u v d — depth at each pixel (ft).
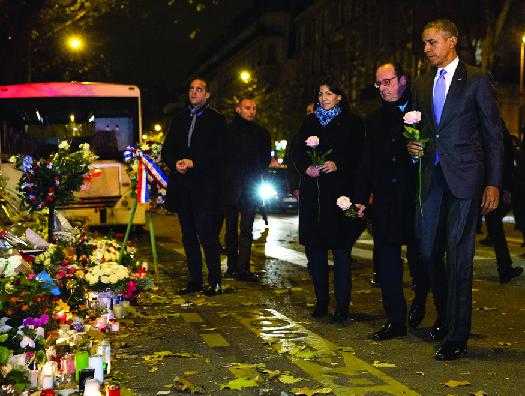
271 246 51.24
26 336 16.53
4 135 57.93
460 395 16.14
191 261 30.19
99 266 24.80
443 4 118.83
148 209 31.27
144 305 27.43
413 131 19.53
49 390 15.35
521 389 16.60
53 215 28.99
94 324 22.20
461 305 19.36
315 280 24.98
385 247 21.56
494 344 20.84
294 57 268.41
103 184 59.06
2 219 28.71
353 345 20.84
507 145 32.35
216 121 29.14
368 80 191.52
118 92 59.93
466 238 19.33
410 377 17.56
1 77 75.82
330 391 16.38
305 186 24.44
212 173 29.19
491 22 103.71
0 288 18.01
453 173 19.15
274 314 25.50
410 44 134.41
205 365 18.78
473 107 19.24
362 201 21.98
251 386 16.84
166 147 29.60
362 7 198.90
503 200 32.35
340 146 24.06
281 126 204.85
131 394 16.35
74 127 59.06
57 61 115.65
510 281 32.96
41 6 73.97
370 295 29.37
